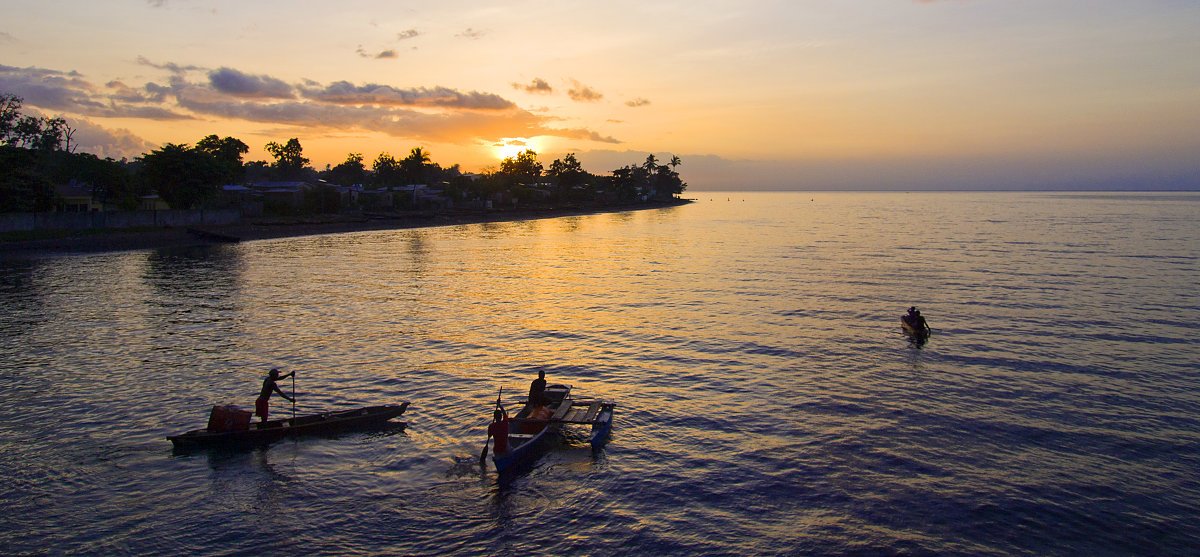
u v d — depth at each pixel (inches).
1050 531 562.3
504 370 1024.9
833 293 1796.3
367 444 728.3
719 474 663.8
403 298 1704.0
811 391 930.7
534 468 676.7
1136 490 639.1
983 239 3622.0
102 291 1775.3
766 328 1344.7
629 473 666.2
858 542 541.6
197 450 708.0
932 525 569.6
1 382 939.3
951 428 791.1
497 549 530.0
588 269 2370.8
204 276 2097.7
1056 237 3708.2
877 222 5610.2
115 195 3649.1
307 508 590.9
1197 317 1449.3
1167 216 6161.4
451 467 674.2
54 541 534.0
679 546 534.6
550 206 7204.7
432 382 956.0
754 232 4399.6
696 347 1184.2
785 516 582.9
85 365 1029.8
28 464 670.5
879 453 716.7
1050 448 735.1
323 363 1053.8
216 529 554.9
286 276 2122.3
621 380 981.2
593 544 537.0
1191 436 772.0
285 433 740.0
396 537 546.3
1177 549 538.0
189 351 1123.3
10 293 1732.3
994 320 1422.2
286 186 4852.4
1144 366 1062.4
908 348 1175.6
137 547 528.7
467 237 3892.7
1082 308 1556.3
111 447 714.2
